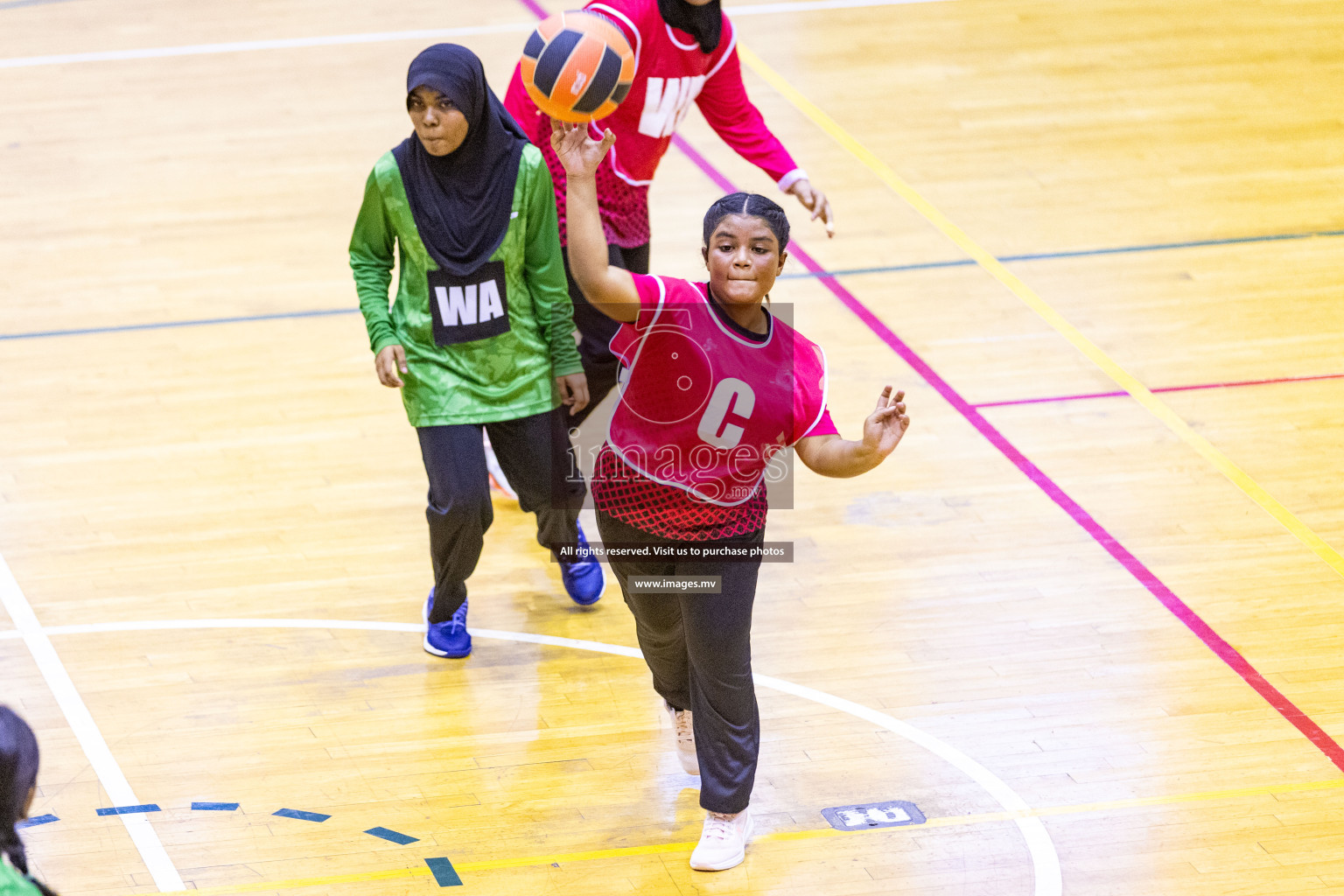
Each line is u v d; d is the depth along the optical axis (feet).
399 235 29.89
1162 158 58.49
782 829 27.43
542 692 31.50
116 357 44.50
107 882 25.62
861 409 41.81
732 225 23.25
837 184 56.13
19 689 30.99
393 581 35.19
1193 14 73.56
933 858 26.63
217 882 25.71
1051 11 73.92
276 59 67.36
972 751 29.58
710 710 25.38
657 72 33.63
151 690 31.17
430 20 71.87
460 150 29.58
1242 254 51.16
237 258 50.57
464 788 28.48
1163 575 35.32
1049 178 56.75
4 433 40.52
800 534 37.04
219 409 42.09
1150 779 28.78
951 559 35.96
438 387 30.35
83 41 69.21
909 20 72.74
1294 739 29.91
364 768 28.96
